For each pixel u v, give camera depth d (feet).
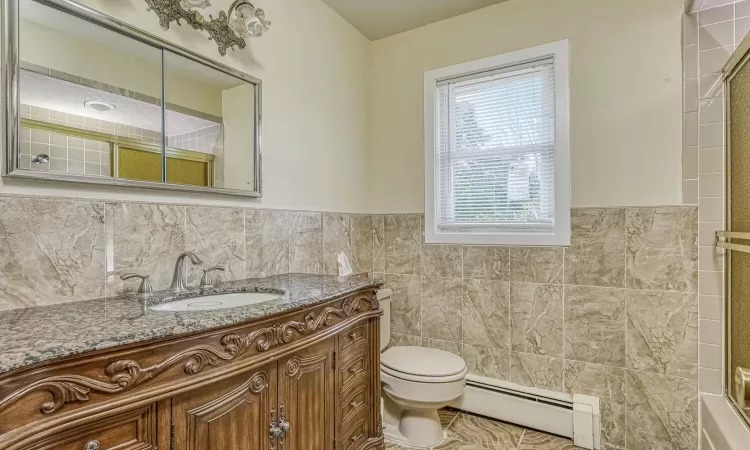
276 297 4.67
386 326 7.95
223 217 5.49
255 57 6.06
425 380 6.09
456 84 8.17
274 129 6.38
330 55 7.77
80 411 2.47
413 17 8.12
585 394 6.66
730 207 5.55
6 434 2.18
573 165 6.81
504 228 7.61
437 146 8.28
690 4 5.80
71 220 3.94
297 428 4.24
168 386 2.95
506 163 7.64
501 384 7.28
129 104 4.43
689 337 5.95
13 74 3.54
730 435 4.75
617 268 6.46
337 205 7.89
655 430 6.14
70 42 3.96
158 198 4.72
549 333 6.98
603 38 6.61
